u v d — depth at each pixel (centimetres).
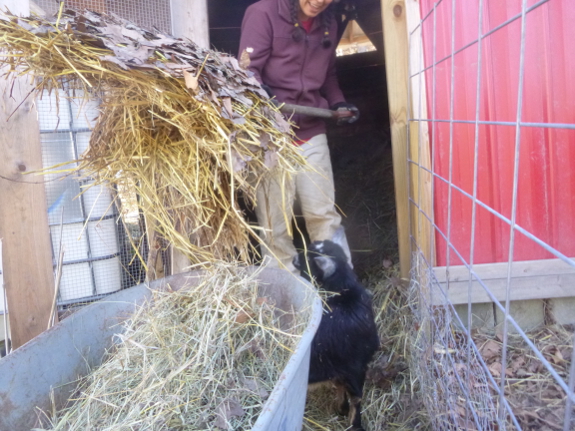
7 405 173
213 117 190
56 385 196
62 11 194
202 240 260
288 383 149
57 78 210
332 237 337
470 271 188
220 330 213
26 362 183
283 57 335
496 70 306
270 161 205
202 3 339
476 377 254
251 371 204
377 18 528
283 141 210
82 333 214
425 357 273
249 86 210
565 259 111
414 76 321
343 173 564
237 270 249
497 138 311
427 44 315
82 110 317
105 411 188
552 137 306
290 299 235
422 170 321
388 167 548
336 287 271
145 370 198
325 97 391
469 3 304
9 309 302
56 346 198
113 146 238
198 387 188
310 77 348
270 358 209
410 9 317
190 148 217
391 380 304
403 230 352
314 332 179
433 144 284
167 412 176
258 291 247
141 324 231
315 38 339
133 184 245
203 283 238
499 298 321
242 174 222
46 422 187
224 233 256
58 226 320
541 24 297
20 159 298
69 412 192
